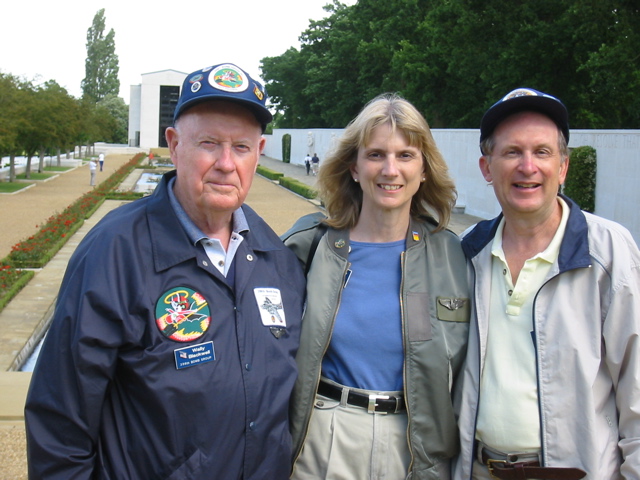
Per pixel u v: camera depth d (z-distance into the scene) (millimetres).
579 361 2381
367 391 2609
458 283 2717
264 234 2656
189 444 2172
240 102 2320
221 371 2232
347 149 2854
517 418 2436
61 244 14695
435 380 2580
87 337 2104
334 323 2672
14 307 9633
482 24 21766
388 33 39000
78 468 2127
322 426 2645
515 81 22641
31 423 2152
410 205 2949
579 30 18359
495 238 2668
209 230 2455
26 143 33500
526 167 2453
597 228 2480
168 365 2176
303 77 59062
